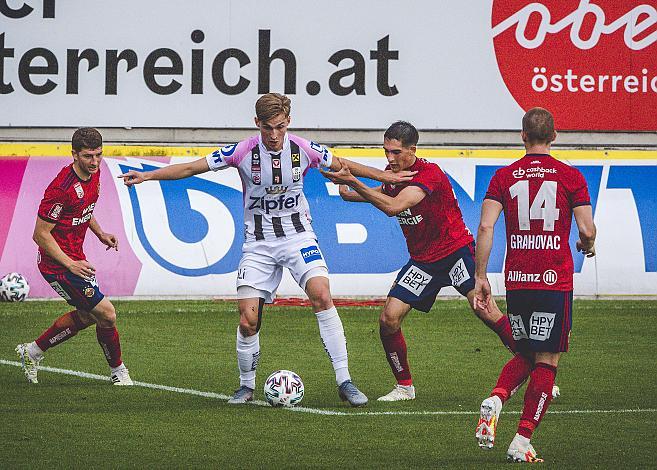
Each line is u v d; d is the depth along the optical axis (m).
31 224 48.62
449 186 27.31
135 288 48.66
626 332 40.59
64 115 53.53
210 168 25.66
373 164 50.19
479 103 54.84
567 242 20.59
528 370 21.14
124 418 24.69
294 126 54.22
